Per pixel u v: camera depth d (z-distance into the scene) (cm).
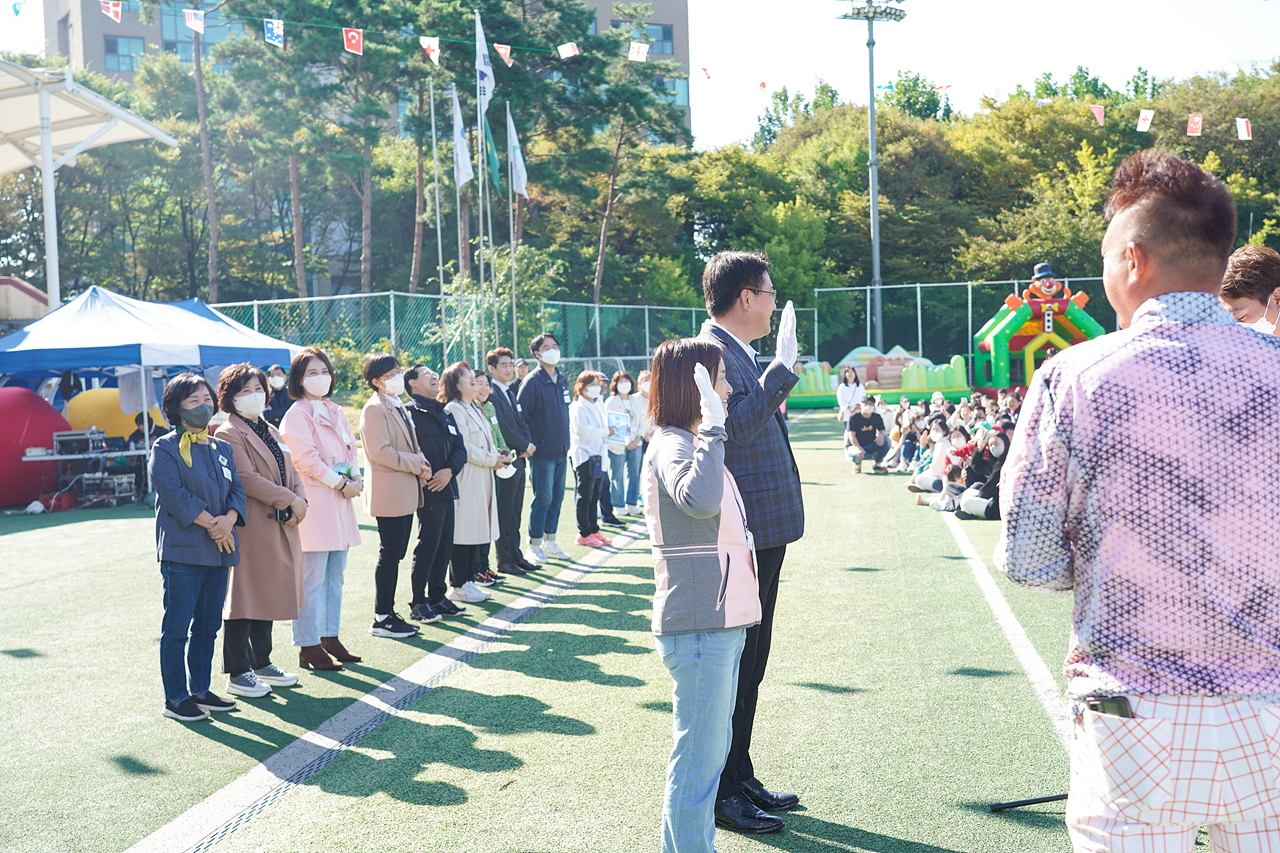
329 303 2198
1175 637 152
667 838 272
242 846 324
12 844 329
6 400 1317
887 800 342
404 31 2938
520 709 457
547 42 3134
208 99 3931
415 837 325
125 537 1046
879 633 566
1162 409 153
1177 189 162
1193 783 150
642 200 3894
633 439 1122
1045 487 163
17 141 1972
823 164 4731
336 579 552
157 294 4066
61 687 514
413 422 640
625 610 657
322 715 459
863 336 4041
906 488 1241
